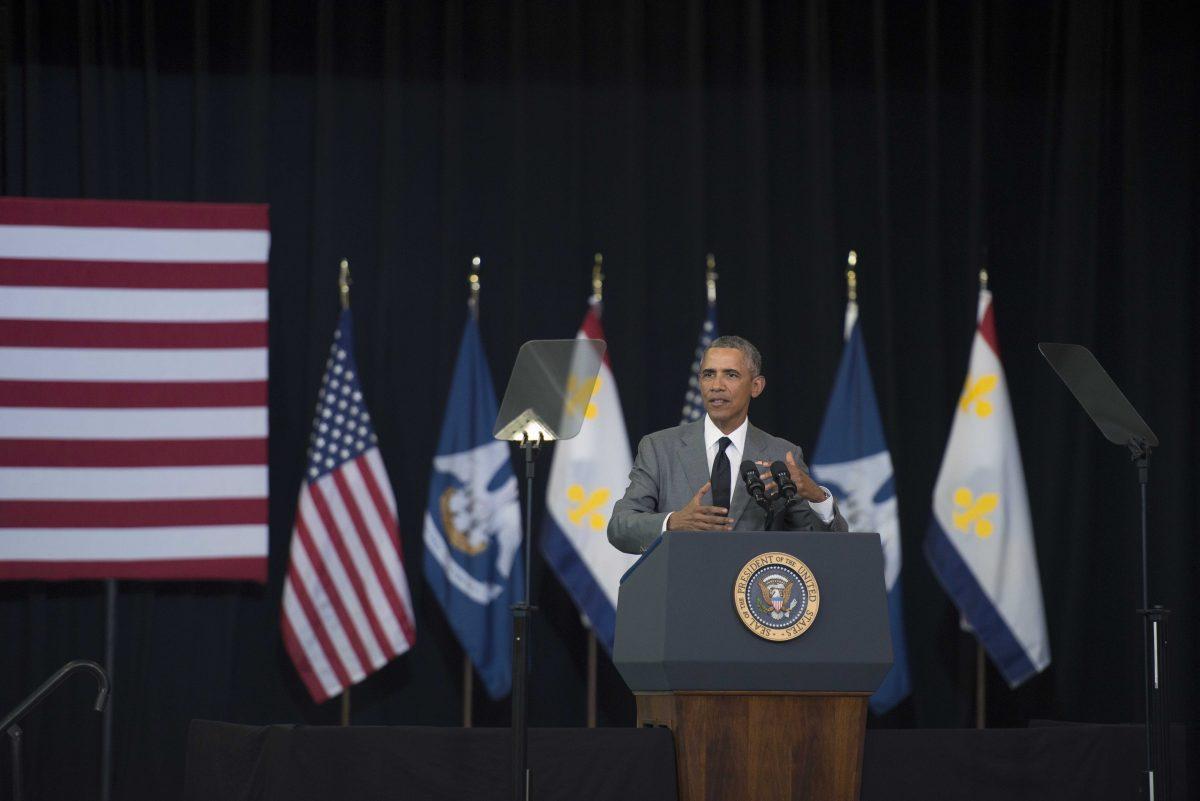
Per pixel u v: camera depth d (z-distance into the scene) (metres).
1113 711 23.97
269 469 23.58
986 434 22.31
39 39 23.50
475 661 21.88
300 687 23.14
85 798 22.41
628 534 13.16
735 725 11.35
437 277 24.14
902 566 24.06
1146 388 24.09
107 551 21.84
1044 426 24.42
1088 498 24.08
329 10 24.05
